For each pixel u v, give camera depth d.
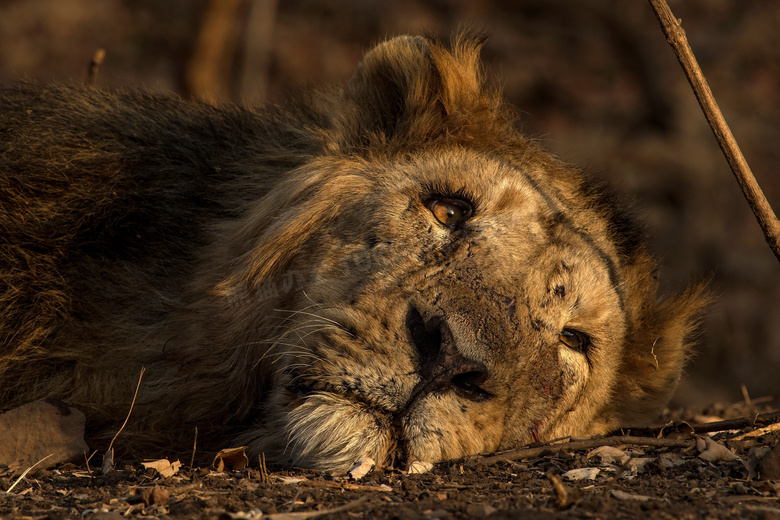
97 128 8.64
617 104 26.72
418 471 6.63
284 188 7.94
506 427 7.21
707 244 22.83
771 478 6.69
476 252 7.21
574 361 7.64
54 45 25.64
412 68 8.45
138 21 26.91
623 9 27.58
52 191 8.20
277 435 7.29
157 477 6.70
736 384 19.80
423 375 6.72
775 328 20.75
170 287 7.94
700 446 7.30
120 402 7.66
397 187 7.64
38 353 7.69
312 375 6.77
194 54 21.94
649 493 6.16
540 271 7.34
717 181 24.39
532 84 27.20
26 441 7.02
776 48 27.97
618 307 8.01
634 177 24.02
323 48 27.03
